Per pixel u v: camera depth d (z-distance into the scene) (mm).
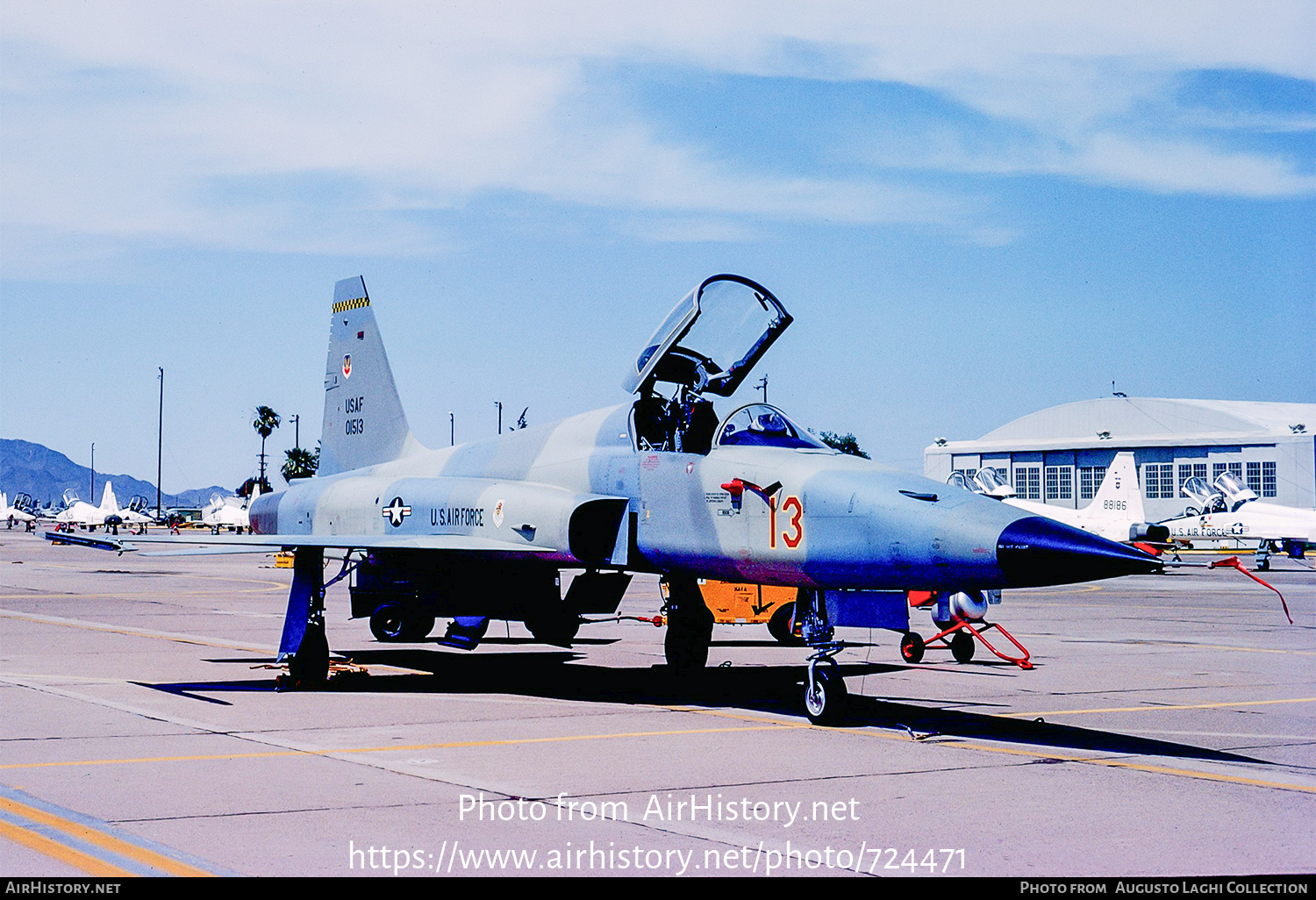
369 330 23172
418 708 14820
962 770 10906
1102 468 112000
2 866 7473
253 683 17078
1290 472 100688
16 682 16703
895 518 12492
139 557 81688
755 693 16562
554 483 17297
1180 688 17391
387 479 20188
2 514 197125
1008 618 32406
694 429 15719
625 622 30828
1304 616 33531
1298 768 11195
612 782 10258
